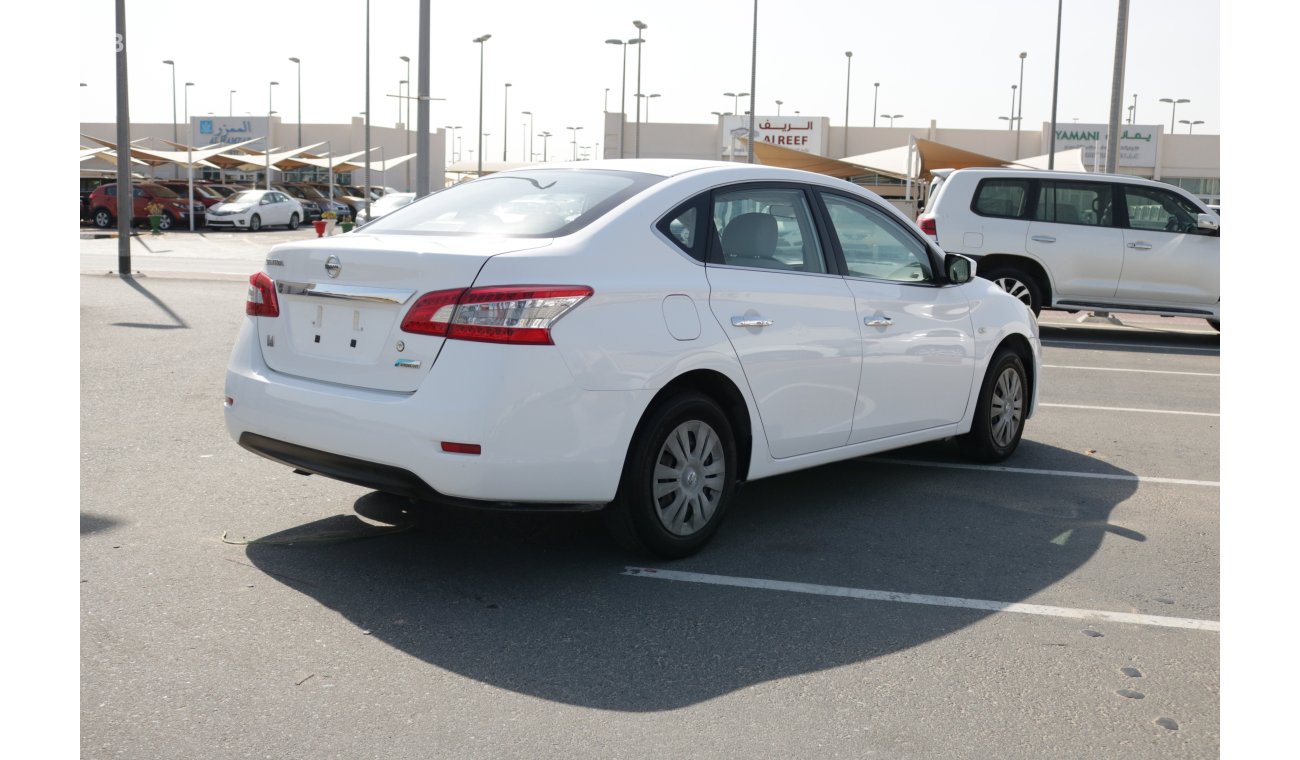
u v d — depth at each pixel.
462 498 3.96
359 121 75.31
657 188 4.63
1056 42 31.03
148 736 3.00
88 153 41.16
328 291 4.27
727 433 4.69
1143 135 59.53
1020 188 13.38
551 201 4.61
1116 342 13.36
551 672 3.52
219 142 72.94
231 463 5.98
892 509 5.57
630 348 4.21
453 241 4.31
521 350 3.95
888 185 36.38
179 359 9.34
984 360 6.23
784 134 60.88
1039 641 3.90
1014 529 5.27
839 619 4.05
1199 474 6.49
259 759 2.90
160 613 3.87
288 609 3.96
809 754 3.03
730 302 4.65
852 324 5.23
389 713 3.20
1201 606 4.28
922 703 3.38
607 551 4.75
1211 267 13.06
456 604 4.08
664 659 3.64
